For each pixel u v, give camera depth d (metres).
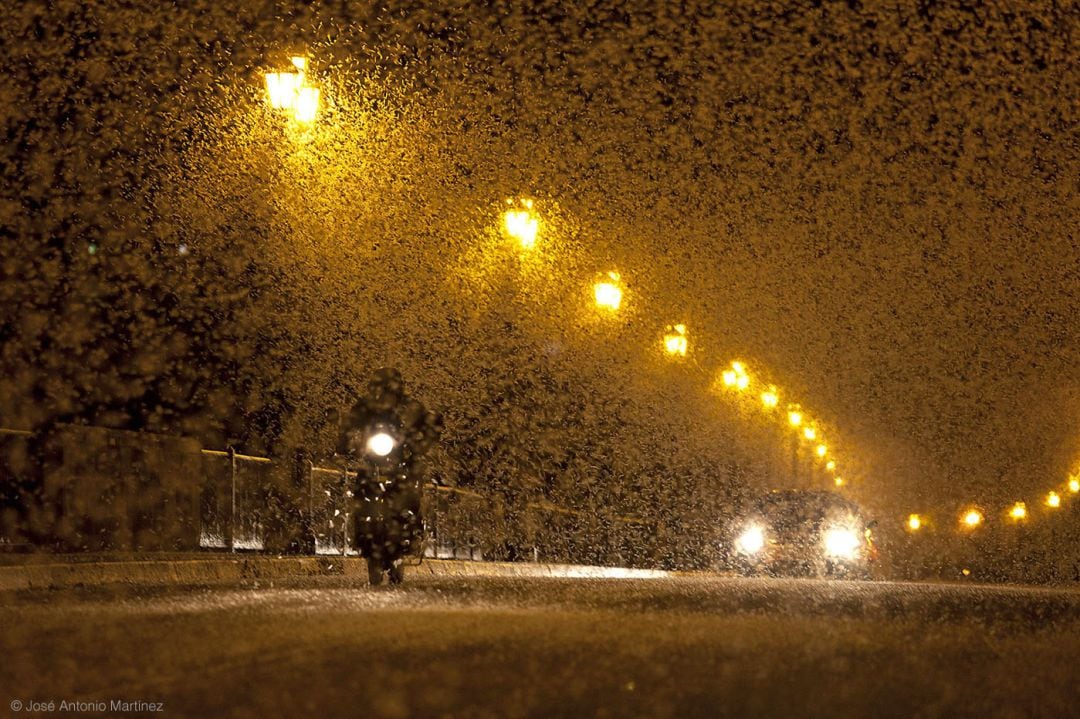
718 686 11.22
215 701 10.26
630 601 21.08
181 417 42.94
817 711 10.12
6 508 26.72
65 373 41.28
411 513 24.61
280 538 34.56
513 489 44.81
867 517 41.72
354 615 17.14
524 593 22.92
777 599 22.59
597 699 10.41
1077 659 14.52
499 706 10.01
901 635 16.17
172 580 28.64
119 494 29.42
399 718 9.48
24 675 11.70
